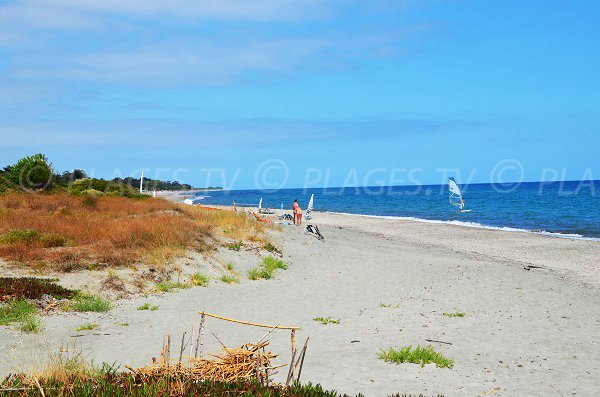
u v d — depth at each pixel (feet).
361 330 44.06
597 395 29.01
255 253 77.61
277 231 101.50
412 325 45.83
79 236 71.41
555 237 126.72
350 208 302.04
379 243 111.96
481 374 32.48
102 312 45.98
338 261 82.23
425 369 33.12
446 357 36.06
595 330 44.52
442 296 58.39
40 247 65.26
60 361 26.53
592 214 209.46
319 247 94.38
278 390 23.31
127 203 118.11
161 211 104.47
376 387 28.96
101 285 52.54
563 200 325.01
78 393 21.94
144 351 35.19
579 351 38.11
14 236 67.26
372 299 56.75
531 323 46.75
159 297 53.01
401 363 34.24
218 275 64.44
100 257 60.95
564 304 55.21
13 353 32.96
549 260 90.68
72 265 57.06
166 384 22.91
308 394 23.09
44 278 52.39
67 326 40.86
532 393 29.14
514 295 59.31
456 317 48.85
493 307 53.21
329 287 63.31
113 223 79.25
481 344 39.81
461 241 120.06
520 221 183.52
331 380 30.01
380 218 196.65
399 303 54.70
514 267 81.92
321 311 51.01
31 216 85.46
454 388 29.50
